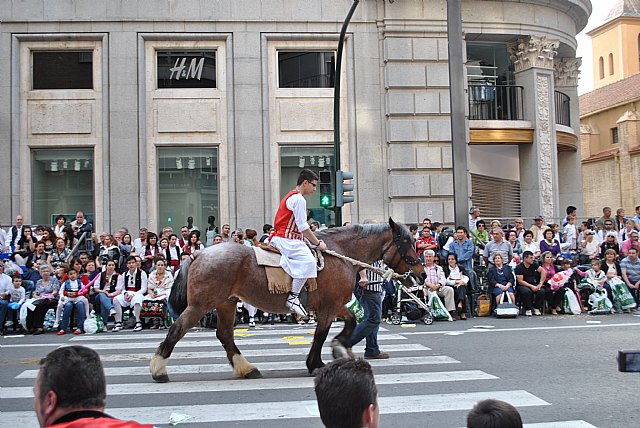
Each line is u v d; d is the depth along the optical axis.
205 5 19.80
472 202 21.66
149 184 19.53
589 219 19.84
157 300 13.95
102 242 16.16
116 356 10.28
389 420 6.40
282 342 11.65
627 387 7.67
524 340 11.34
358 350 10.69
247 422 6.38
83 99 19.50
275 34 19.97
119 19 19.52
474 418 2.81
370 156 20.05
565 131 23.88
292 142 20.02
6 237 16.12
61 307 13.68
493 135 21.30
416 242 16.47
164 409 6.85
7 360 10.12
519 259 16.23
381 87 20.27
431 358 9.66
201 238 19.72
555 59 25.22
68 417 2.67
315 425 6.26
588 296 15.94
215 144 19.81
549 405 6.88
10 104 19.20
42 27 19.38
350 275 8.46
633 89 41.81
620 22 54.00
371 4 20.28
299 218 8.09
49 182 19.53
